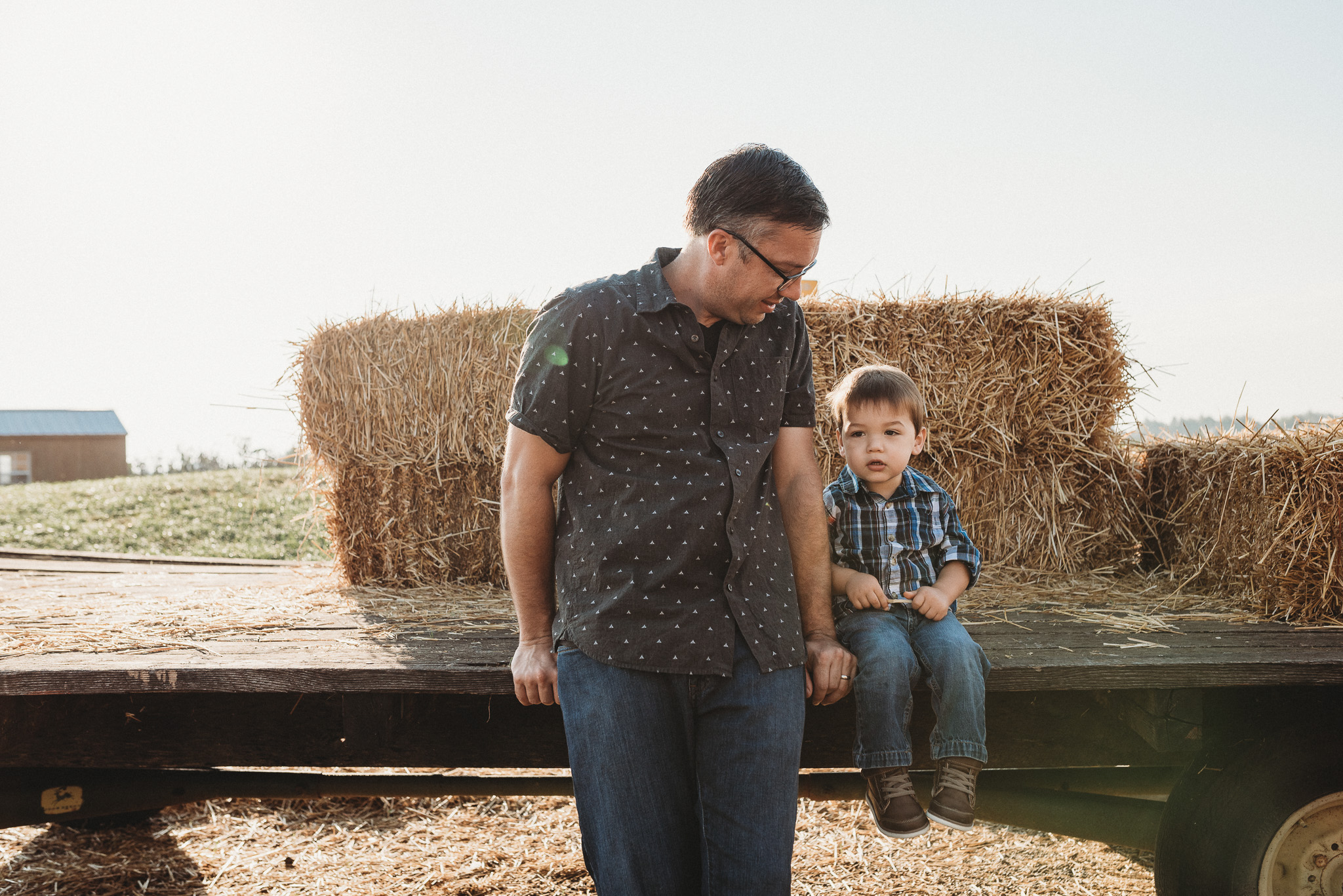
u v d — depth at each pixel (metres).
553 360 1.46
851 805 3.12
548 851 2.78
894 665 1.73
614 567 1.43
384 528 3.43
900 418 2.10
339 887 2.55
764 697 1.43
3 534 9.68
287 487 12.75
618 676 1.41
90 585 3.45
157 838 2.86
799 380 1.66
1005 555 3.20
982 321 3.15
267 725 2.00
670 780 1.41
